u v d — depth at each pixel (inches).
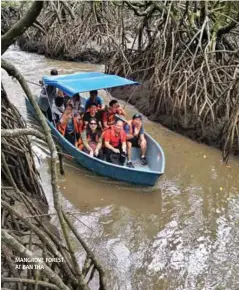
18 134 153.9
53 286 162.7
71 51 799.7
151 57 579.8
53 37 807.7
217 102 435.2
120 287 232.8
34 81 605.3
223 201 327.3
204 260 257.4
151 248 267.3
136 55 625.3
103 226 289.1
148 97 528.1
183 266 251.8
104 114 374.3
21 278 164.1
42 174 345.7
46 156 370.3
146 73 577.6
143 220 298.7
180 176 362.9
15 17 978.1
